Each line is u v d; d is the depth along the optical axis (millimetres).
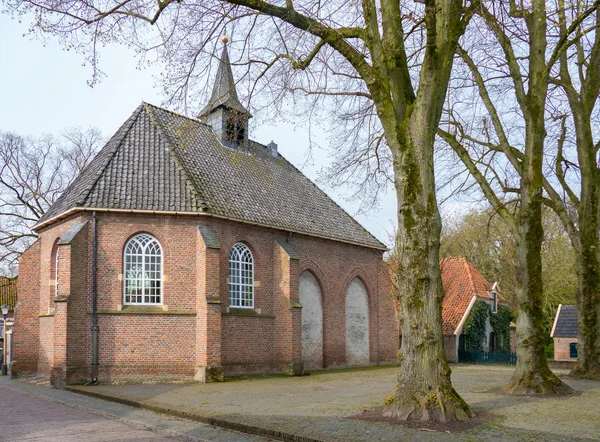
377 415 12250
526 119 17422
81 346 22281
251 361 25734
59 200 27578
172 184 24875
